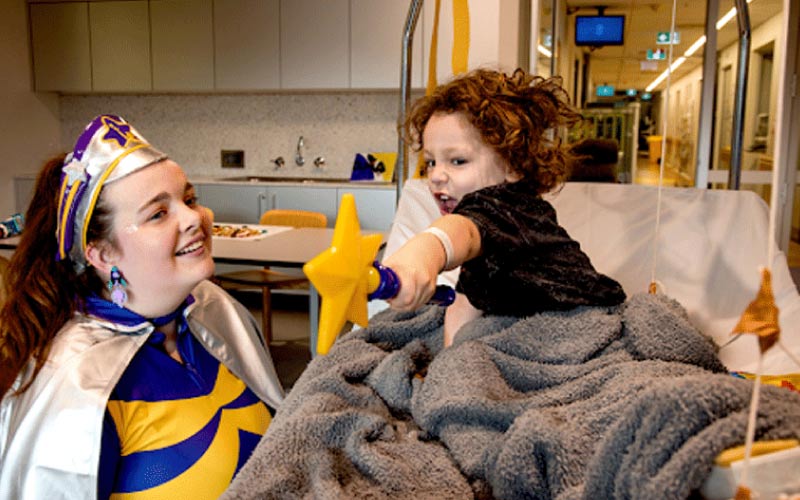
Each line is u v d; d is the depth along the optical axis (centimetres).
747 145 434
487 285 67
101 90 488
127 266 86
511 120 68
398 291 48
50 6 484
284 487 56
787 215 426
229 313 112
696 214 145
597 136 484
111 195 83
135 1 471
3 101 471
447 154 71
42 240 90
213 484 93
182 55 469
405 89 150
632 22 466
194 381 98
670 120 491
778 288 130
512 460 52
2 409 85
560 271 69
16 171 486
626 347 67
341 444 62
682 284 139
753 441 41
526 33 319
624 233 147
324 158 499
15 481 81
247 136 509
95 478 79
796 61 405
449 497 55
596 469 46
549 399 59
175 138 519
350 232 45
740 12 155
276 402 112
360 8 437
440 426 62
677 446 42
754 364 107
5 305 88
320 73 450
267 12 451
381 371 72
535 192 75
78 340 87
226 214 453
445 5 421
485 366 64
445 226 59
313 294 267
